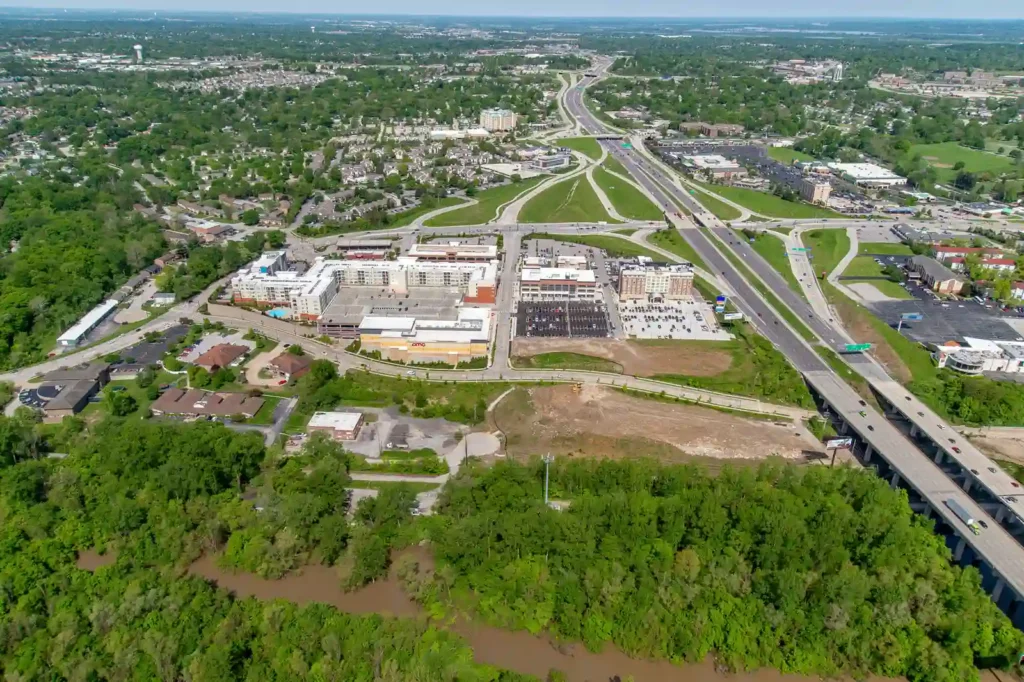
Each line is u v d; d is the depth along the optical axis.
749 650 174.00
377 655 167.38
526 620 180.88
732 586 184.50
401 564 191.50
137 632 168.88
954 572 190.88
